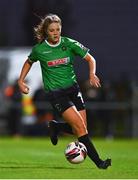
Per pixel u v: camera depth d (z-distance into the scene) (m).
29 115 52.25
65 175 23.22
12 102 52.56
